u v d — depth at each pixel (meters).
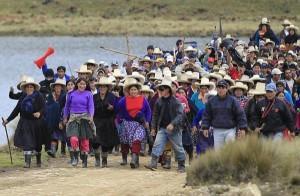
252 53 65.25
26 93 45.00
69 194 34.00
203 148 43.47
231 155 33.94
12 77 113.44
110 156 49.84
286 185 32.25
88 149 44.00
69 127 43.72
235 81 52.62
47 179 38.66
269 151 34.09
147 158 48.47
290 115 41.12
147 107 43.81
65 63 127.88
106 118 44.16
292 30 77.81
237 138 37.97
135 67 59.34
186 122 44.78
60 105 49.56
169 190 34.12
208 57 68.69
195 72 51.25
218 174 33.81
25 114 44.22
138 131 43.31
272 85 41.00
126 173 40.44
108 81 44.25
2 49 174.25
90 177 38.91
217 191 32.22
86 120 43.53
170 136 42.16
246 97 47.78
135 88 43.75
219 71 53.97
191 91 49.97
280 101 41.09
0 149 53.66
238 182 33.19
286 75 57.66
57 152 51.84
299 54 74.44
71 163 44.59
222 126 40.12
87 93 43.59
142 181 37.34
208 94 46.41
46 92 51.25
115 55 143.00
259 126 41.38
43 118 44.72
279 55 66.81
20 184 37.34
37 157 44.91
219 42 77.19
